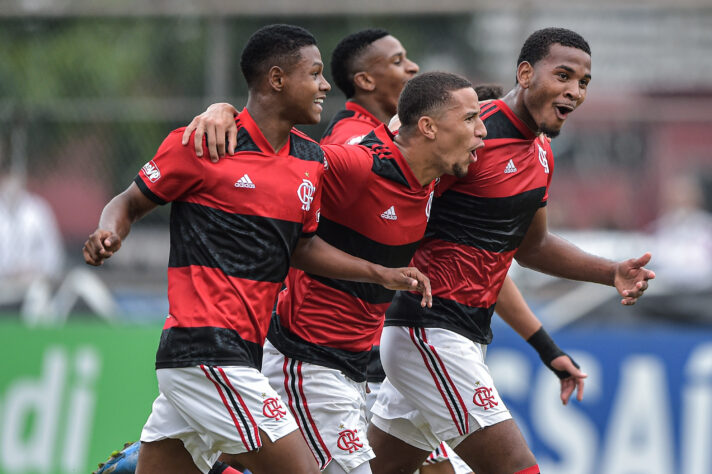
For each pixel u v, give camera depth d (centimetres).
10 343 2983
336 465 1667
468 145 1584
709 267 3133
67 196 3209
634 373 2773
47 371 2959
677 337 2788
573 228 3194
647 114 3162
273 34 1509
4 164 3191
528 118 1694
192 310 1472
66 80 3191
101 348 2964
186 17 3127
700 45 3122
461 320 1714
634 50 3142
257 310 1499
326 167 1573
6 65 3198
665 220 3173
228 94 3127
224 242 1479
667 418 2745
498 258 1720
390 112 2166
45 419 2930
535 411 2758
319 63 1520
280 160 1512
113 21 3173
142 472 1568
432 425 1741
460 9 3023
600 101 3178
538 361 2773
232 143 1486
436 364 1702
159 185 1484
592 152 3189
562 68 1641
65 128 3194
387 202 1600
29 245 3162
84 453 2891
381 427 1839
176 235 1504
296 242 1540
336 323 1648
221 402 1466
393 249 1633
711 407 2739
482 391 1695
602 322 2852
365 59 2130
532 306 2884
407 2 3038
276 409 1495
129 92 3167
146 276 3112
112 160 3192
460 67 3053
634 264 1753
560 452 2741
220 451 1605
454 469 2025
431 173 1605
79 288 3069
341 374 1669
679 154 3177
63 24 3191
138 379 2931
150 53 3155
